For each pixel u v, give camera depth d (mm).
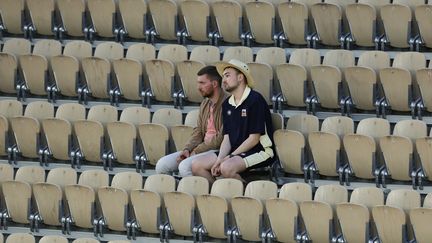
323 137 27922
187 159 28406
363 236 26297
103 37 33156
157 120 29953
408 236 26234
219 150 28484
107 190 28266
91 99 31625
